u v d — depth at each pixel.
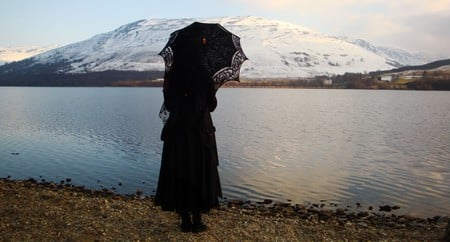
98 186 19.47
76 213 8.17
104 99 121.00
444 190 19.36
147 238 6.91
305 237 7.59
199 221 7.21
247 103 105.75
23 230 7.10
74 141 35.78
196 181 6.60
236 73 6.65
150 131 43.38
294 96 156.62
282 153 30.22
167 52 6.73
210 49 6.61
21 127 47.00
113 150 30.73
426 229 9.22
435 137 41.72
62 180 20.84
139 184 19.95
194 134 6.59
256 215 10.90
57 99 119.12
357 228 8.59
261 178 21.38
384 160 27.94
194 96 6.55
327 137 40.88
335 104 104.88
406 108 90.50
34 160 26.52
